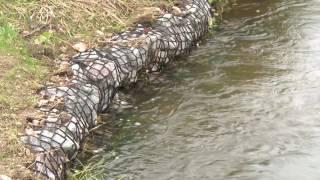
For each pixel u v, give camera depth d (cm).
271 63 1035
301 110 878
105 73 884
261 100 909
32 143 706
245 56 1065
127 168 751
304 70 1006
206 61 1045
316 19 1224
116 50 943
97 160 764
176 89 949
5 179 629
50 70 878
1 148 687
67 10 1026
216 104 902
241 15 1261
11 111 759
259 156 773
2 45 886
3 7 982
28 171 657
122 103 904
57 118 759
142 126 848
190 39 1079
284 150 784
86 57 912
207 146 797
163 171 745
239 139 811
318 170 742
